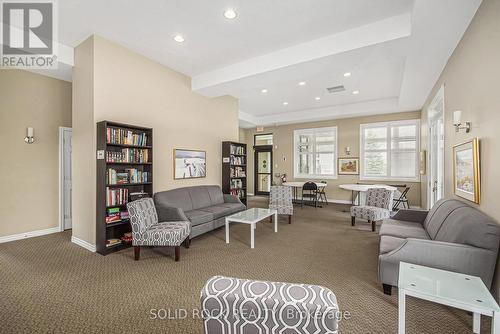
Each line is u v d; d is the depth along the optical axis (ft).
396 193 21.58
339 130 26.78
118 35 11.27
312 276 8.76
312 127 28.48
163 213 12.29
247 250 11.46
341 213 20.56
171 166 15.05
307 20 10.09
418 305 6.92
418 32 9.29
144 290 7.73
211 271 9.15
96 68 11.13
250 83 15.05
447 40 9.87
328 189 27.35
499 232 6.29
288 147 30.22
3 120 12.39
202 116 17.65
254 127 32.42
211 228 13.76
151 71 13.78
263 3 9.04
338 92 20.26
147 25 10.48
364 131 25.41
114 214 11.22
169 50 12.76
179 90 15.65
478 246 6.45
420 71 13.24
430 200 17.69
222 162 19.61
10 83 12.61
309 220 17.89
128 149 12.01
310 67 12.64
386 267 7.37
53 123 14.24
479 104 7.93
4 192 12.42
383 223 11.41
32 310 6.65
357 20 10.08
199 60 13.96
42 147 13.79
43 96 13.83
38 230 13.62
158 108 14.17
